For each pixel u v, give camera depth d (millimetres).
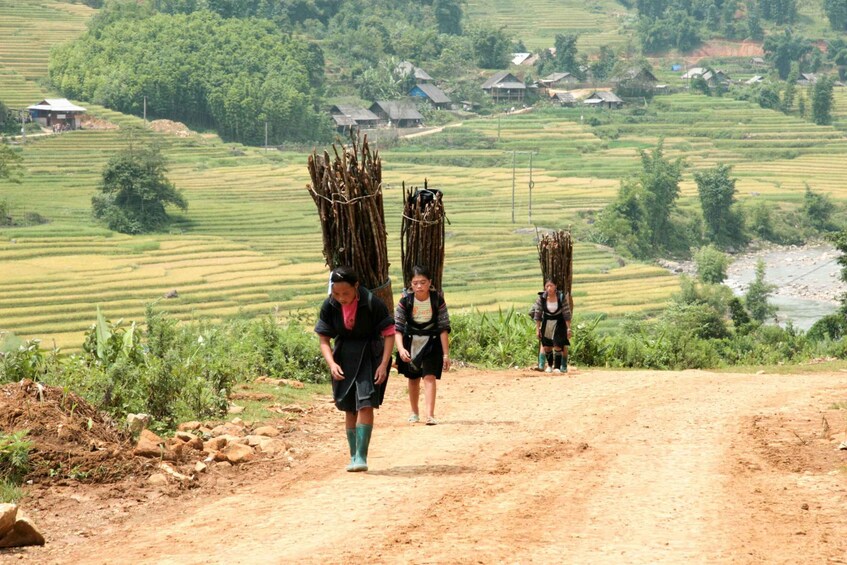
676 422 13914
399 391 17938
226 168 171625
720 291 99938
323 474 10062
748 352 40781
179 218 131750
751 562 6621
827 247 150375
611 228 139500
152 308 14898
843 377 23312
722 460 10758
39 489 8914
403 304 13719
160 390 12422
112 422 10781
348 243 15609
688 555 6805
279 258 113625
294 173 168875
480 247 125562
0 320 82938
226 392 14258
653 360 29672
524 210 147125
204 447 10914
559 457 10906
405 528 7559
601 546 7059
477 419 14234
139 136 181375
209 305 92375
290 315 20672
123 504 8734
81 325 83062
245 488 9555
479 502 8547
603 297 105188
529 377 21250
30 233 114188
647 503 8531
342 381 10055
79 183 146375
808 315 102938
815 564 6574
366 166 15664
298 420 13562
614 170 179125
